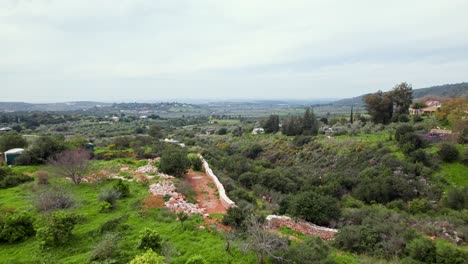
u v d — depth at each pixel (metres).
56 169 22.20
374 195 32.47
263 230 13.56
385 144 44.91
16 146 34.72
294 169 49.03
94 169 26.89
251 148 64.69
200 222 15.53
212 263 11.17
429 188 31.86
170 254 11.35
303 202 20.09
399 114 58.62
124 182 21.50
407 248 14.59
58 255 11.52
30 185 21.19
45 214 14.56
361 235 15.92
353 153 46.62
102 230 13.50
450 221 21.81
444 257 13.40
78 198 18.17
